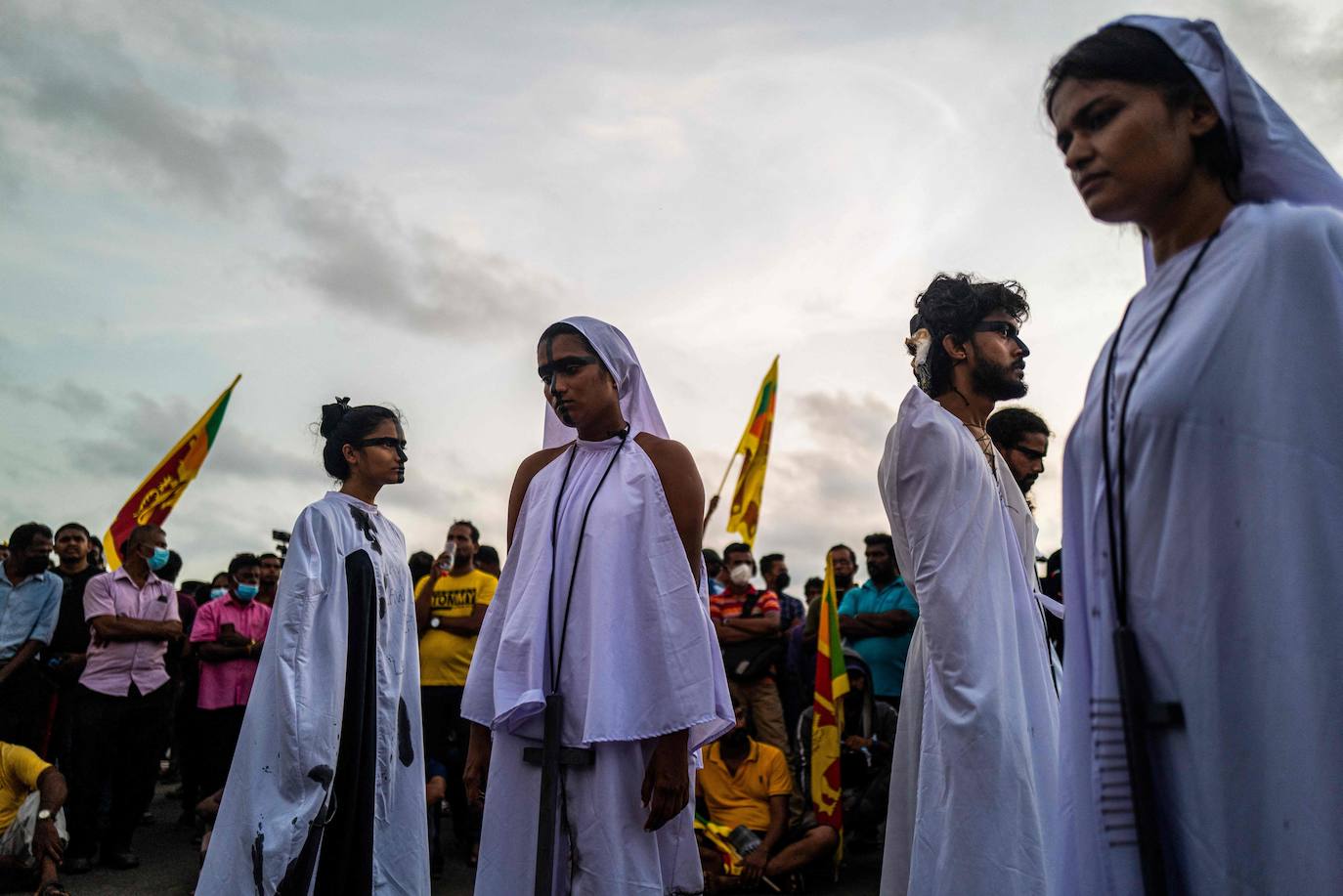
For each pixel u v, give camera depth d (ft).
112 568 34.99
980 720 10.34
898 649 26.35
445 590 26.27
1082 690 6.24
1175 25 5.99
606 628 11.05
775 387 38.91
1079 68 6.09
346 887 14.76
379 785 15.24
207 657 29.19
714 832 22.71
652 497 11.60
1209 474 5.48
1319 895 4.98
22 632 26.22
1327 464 5.28
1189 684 5.44
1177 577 5.52
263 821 14.05
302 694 14.51
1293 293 5.45
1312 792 5.05
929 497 11.00
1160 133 5.93
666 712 10.94
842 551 34.09
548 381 11.89
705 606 11.94
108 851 24.44
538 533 11.80
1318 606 5.17
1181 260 5.97
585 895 10.55
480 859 11.11
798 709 29.22
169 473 36.17
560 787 10.85
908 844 11.41
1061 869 6.21
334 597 15.12
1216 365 5.54
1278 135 5.95
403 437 16.53
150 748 24.79
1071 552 6.42
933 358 12.32
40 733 26.32
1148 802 5.53
